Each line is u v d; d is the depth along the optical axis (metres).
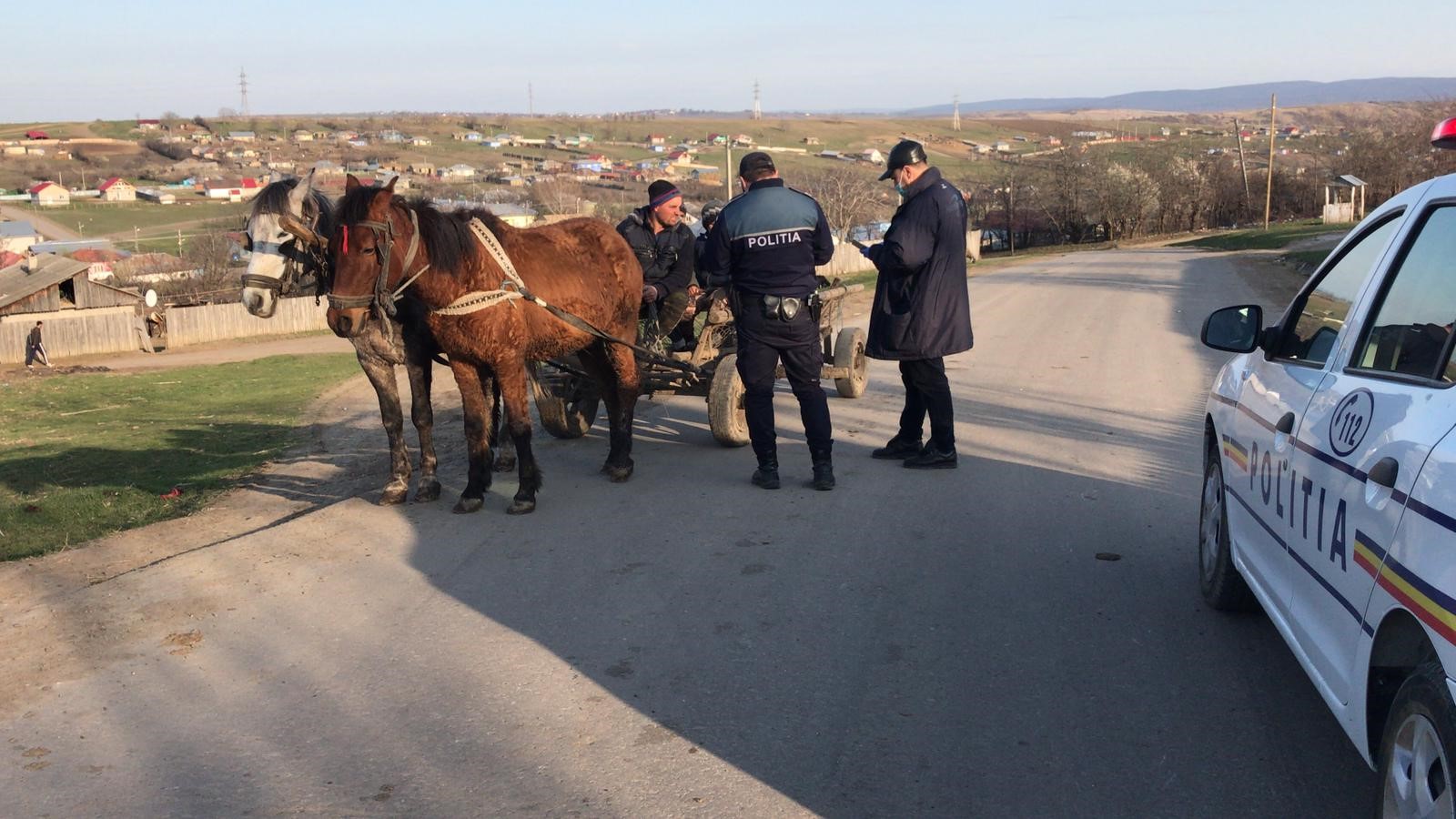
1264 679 4.38
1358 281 3.87
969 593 5.36
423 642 4.92
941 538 6.24
